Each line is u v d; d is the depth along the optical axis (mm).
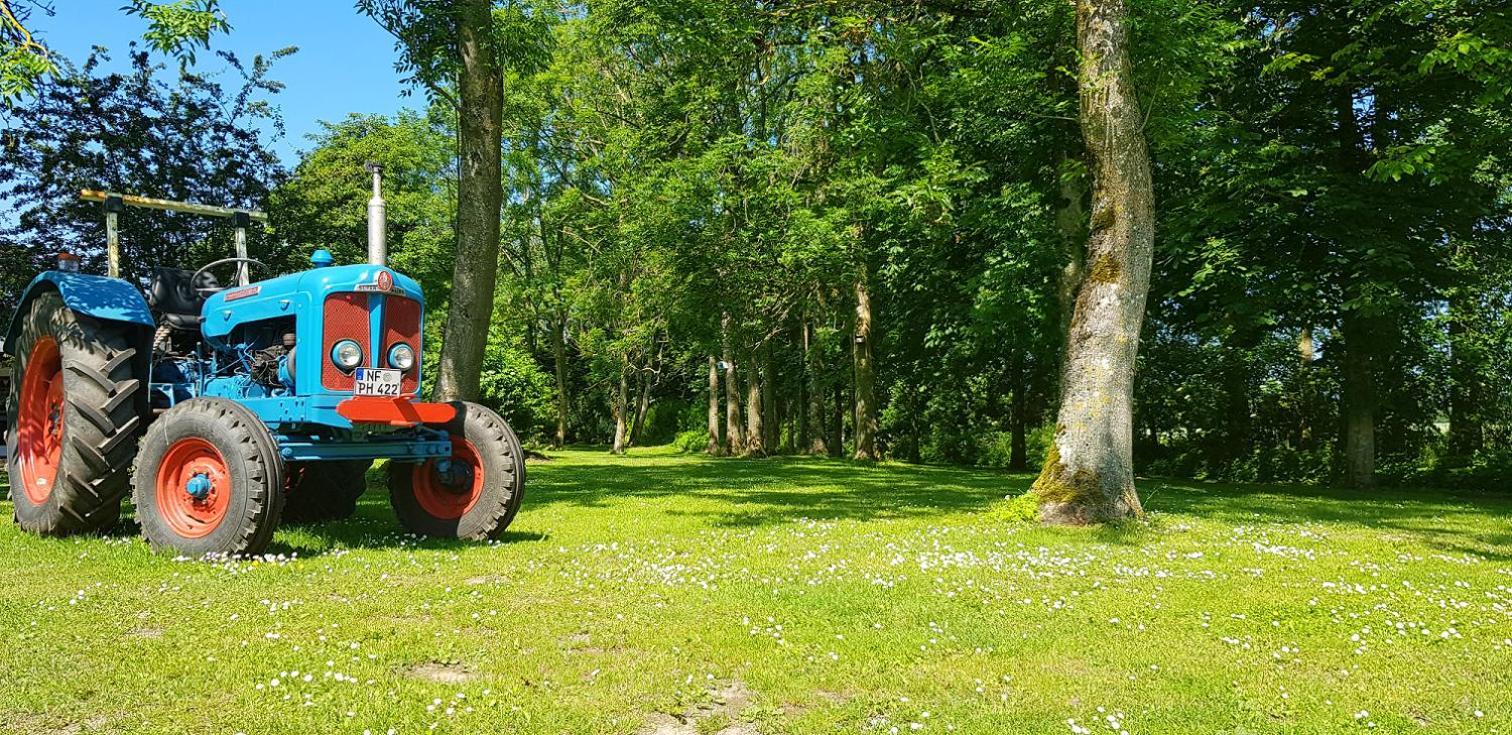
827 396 34625
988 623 4711
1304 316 15961
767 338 25750
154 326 7316
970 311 16828
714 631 4395
